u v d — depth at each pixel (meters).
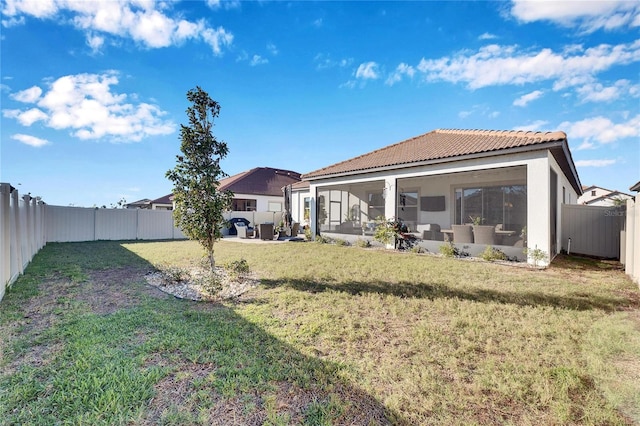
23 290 5.86
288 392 2.64
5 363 3.08
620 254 9.56
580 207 11.45
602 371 2.95
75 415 2.30
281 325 4.17
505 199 12.73
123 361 3.11
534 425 2.26
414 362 3.16
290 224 18.47
